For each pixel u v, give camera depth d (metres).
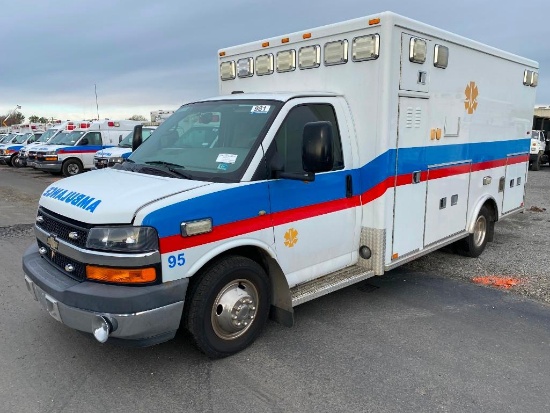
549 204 11.31
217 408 3.09
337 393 3.26
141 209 3.07
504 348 3.94
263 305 3.87
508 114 6.67
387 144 4.32
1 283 5.38
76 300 3.08
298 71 4.86
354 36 4.36
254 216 3.62
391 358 3.75
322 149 3.39
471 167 5.90
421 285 5.48
